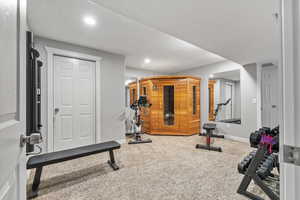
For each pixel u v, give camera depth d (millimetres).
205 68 4707
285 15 448
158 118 4602
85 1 1701
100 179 1932
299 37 422
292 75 435
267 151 1581
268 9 1503
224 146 3359
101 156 2748
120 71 3594
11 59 575
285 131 453
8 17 538
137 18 1690
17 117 653
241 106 3838
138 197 1574
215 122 4406
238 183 1831
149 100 4684
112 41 2816
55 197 1576
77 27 2279
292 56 434
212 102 4562
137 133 3920
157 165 2350
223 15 1614
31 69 1399
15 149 608
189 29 1928
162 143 3621
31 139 745
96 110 3209
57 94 2791
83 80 3088
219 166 2305
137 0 1387
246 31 1966
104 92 3328
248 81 3715
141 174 2059
